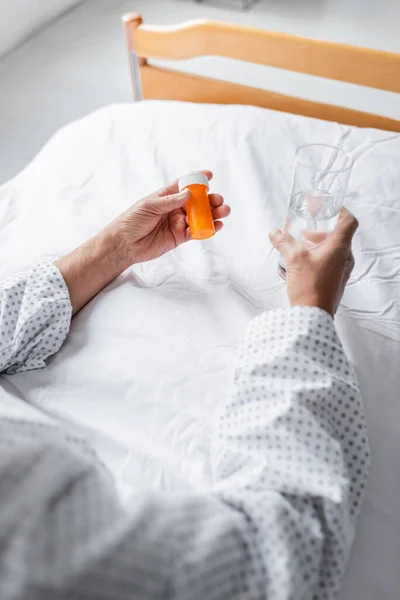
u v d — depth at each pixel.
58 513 0.47
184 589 0.50
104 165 1.20
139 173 1.17
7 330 0.83
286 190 1.09
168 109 1.28
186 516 0.56
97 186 1.16
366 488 0.73
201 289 0.93
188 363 0.83
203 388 0.80
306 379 0.69
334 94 2.31
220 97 1.42
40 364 0.86
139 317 0.88
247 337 0.75
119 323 0.88
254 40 1.25
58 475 0.49
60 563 0.45
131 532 0.49
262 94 1.36
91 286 0.92
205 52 1.34
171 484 0.71
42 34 2.88
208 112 1.25
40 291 0.85
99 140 1.26
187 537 0.54
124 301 0.90
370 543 0.69
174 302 0.90
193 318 0.88
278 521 0.58
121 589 0.46
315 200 0.89
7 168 2.17
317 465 0.63
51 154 1.28
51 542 0.45
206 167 1.15
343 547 0.62
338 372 0.71
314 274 0.77
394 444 0.76
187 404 0.79
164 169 1.16
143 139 1.22
